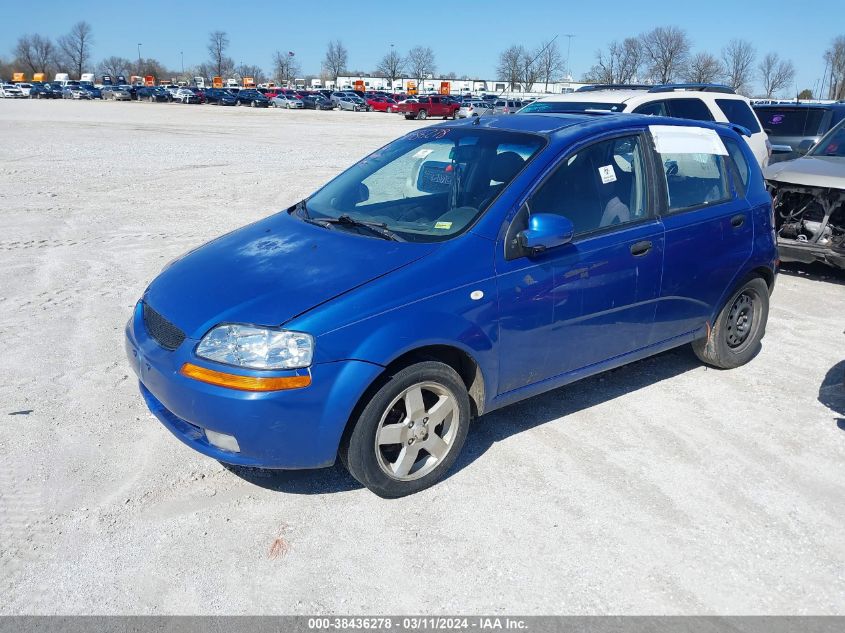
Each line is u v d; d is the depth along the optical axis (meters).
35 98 65.56
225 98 58.16
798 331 5.83
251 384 3.03
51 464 3.70
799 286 7.15
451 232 3.59
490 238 3.54
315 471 3.70
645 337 4.34
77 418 4.17
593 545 3.14
